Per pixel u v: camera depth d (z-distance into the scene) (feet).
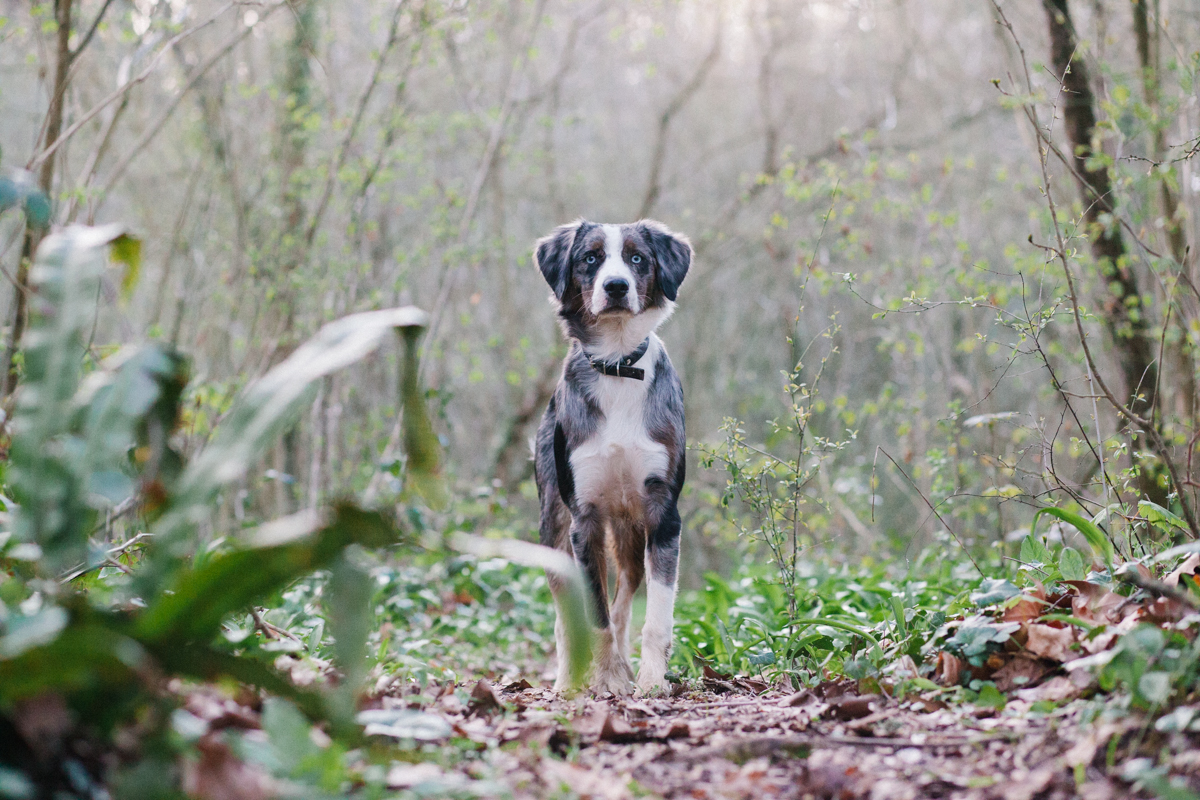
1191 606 8.77
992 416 15.87
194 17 32.86
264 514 34.45
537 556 6.60
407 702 10.05
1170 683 7.58
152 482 6.73
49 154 19.56
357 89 37.58
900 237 39.91
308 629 13.53
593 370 15.40
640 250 15.87
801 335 52.03
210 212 37.68
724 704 11.46
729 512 16.60
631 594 15.94
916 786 7.38
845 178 26.48
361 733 7.20
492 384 52.80
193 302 34.78
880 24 51.96
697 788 7.68
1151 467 16.57
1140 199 20.24
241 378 28.22
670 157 62.28
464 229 32.60
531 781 7.63
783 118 50.83
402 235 41.50
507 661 21.17
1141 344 20.20
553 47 54.34
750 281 61.36
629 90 63.21
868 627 13.78
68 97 25.44
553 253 16.69
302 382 6.11
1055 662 9.59
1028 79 15.53
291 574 6.15
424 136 34.45
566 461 15.46
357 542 6.10
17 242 23.27
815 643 13.52
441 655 18.97
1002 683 9.73
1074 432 25.93
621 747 8.87
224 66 34.91
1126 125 19.35
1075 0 27.14
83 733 5.79
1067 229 18.25
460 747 8.32
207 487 5.81
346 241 31.01
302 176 30.81
